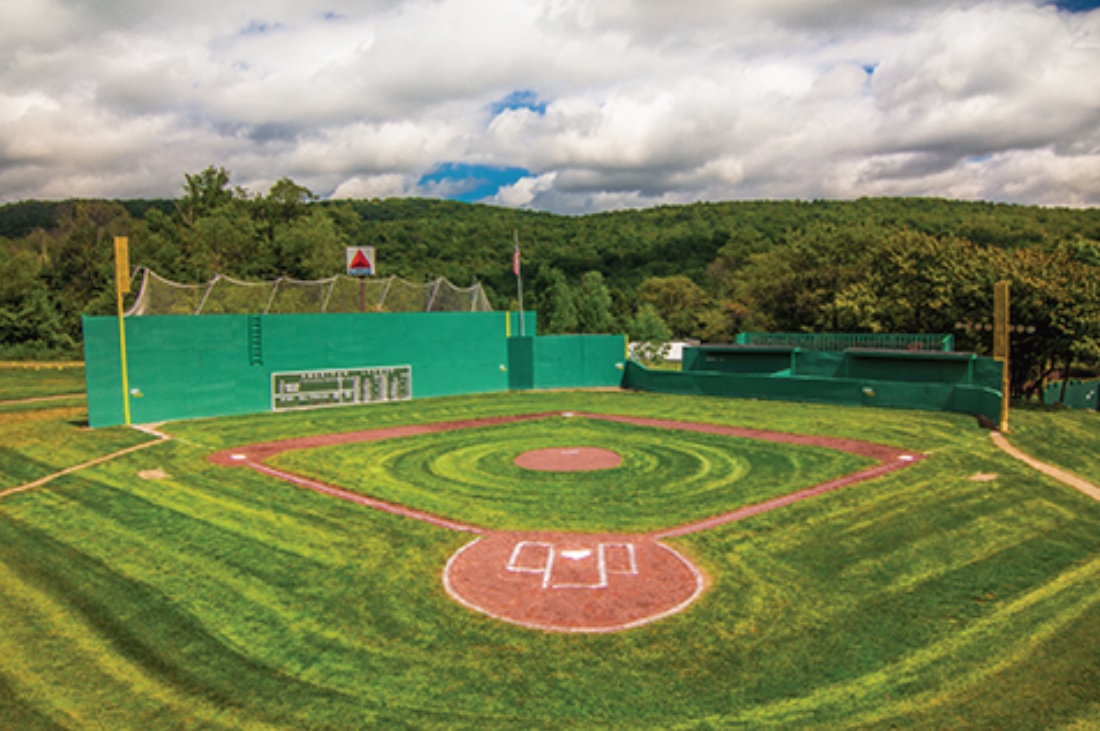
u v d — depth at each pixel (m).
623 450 24.98
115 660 10.46
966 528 15.88
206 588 12.95
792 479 20.47
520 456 24.09
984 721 8.86
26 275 82.81
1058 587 12.68
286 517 17.08
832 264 57.09
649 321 74.56
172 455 23.66
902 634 11.09
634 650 10.76
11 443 25.16
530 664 10.38
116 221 109.94
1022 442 24.94
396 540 15.52
